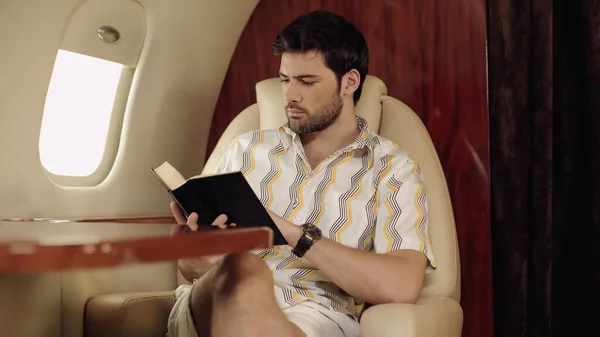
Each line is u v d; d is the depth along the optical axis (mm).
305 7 2324
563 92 2209
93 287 1922
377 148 1747
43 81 1851
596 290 2117
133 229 1151
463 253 2062
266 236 1015
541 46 2148
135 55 2104
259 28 2400
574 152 2201
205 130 2445
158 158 2270
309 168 1729
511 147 2164
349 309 1656
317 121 1729
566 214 2211
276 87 2047
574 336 2201
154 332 1810
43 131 1941
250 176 1760
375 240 1646
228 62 2438
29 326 1693
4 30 1701
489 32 2170
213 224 1263
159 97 2209
